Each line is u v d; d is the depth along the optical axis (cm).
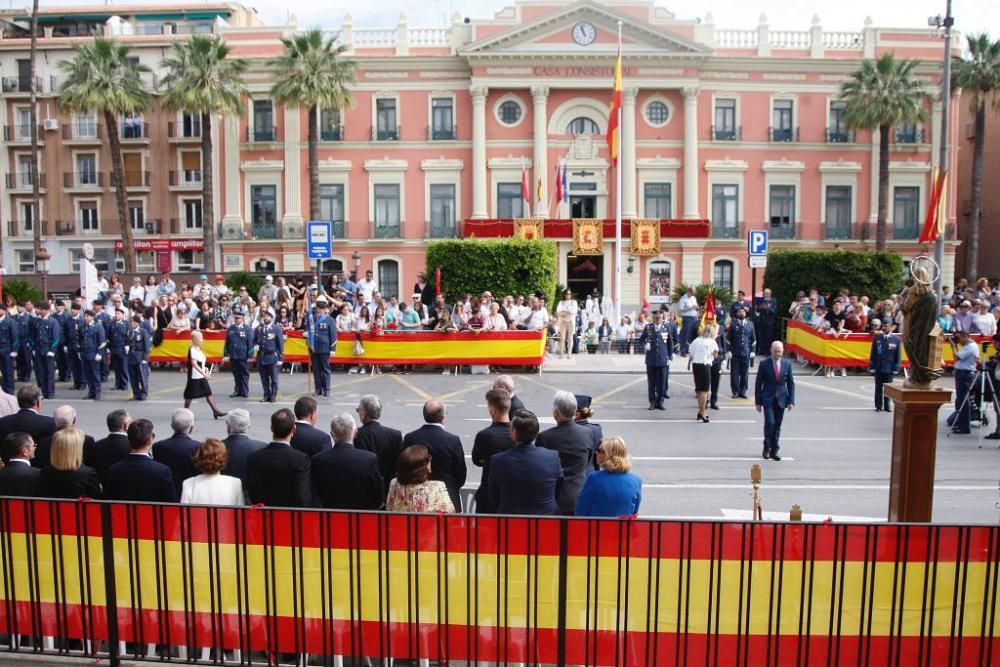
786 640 559
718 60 4238
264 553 585
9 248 4931
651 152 4309
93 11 5347
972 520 1047
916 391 725
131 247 4166
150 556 595
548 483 672
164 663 593
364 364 2364
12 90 4878
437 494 637
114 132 4088
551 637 571
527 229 4116
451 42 4266
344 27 4306
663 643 566
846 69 4297
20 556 606
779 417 1359
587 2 4106
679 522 556
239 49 4334
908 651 556
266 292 2784
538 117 4209
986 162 4862
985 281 2820
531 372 2400
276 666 584
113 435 777
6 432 865
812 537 551
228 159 4325
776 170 4334
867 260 3025
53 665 600
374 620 583
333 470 686
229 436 780
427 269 2934
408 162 4319
